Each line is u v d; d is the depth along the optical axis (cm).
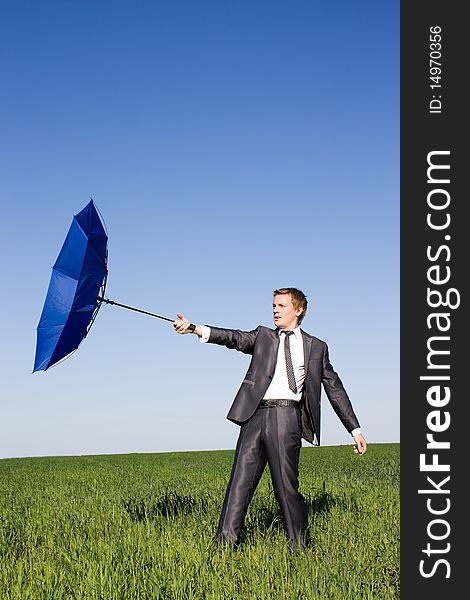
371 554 604
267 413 668
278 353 676
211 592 508
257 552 614
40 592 514
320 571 547
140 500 1032
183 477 1648
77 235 638
